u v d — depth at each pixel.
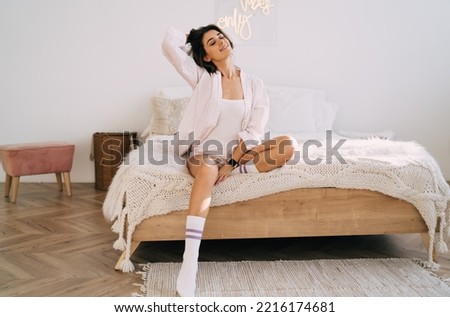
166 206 1.83
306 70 3.81
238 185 1.86
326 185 1.91
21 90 3.64
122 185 1.92
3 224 2.52
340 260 2.01
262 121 2.04
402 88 3.88
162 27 3.67
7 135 3.68
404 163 1.97
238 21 3.73
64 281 1.75
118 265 1.86
